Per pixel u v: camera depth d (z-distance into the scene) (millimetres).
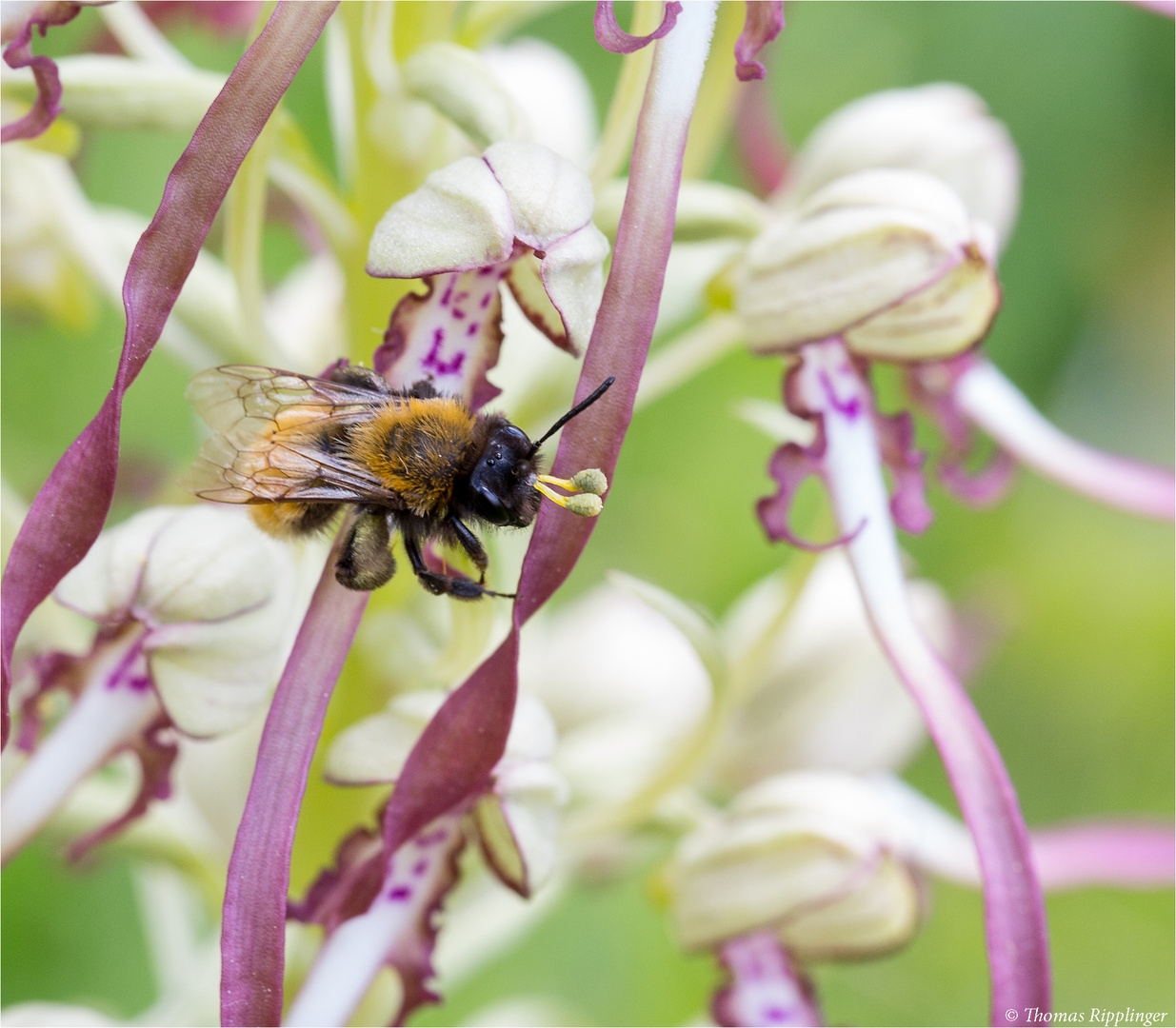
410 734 215
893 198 219
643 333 205
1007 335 351
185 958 249
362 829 214
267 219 239
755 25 208
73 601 215
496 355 213
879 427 221
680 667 254
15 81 215
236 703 216
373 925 214
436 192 207
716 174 296
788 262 220
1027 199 347
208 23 245
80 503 204
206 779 238
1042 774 331
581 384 205
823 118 317
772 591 249
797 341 220
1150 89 343
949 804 294
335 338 238
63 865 264
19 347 278
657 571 290
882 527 219
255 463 219
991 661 328
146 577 215
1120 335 358
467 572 223
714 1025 233
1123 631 330
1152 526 338
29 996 274
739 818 232
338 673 209
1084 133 344
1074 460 239
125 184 279
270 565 217
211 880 233
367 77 219
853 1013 290
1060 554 333
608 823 230
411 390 213
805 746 247
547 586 204
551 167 208
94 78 216
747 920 231
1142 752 331
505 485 220
